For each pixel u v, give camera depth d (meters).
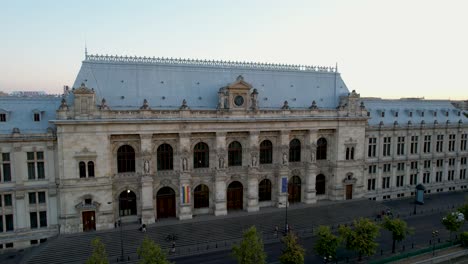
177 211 70.69
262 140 77.00
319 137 82.88
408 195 96.88
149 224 66.75
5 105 64.38
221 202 72.81
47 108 66.94
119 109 66.75
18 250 60.22
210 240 63.59
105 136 63.72
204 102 73.88
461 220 63.66
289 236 52.44
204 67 77.75
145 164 66.50
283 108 76.69
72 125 61.62
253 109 74.00
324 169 84.25
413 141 96.50
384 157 92.38
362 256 59.66
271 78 82.81
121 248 57.94
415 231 71.69
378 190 92.50
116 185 66.50
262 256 47.75
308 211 76.69
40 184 62.53
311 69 88.69
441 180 102.50
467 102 128.75
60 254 56.69
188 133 68.88
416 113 101.25
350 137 84.12
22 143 60.91
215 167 72.31
